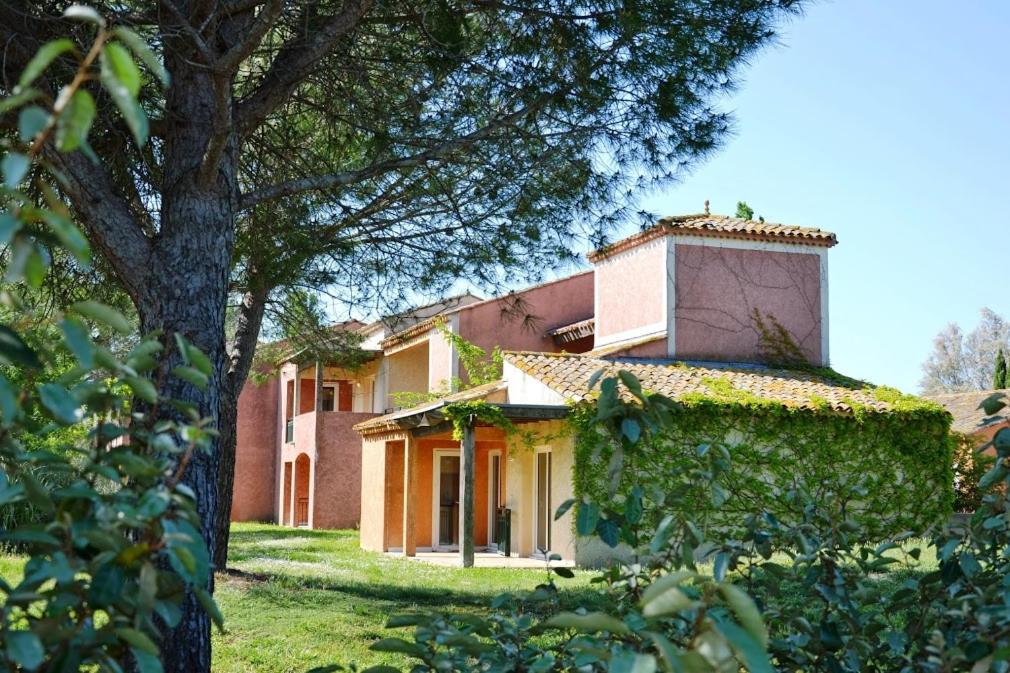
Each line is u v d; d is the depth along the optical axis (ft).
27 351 5.83
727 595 5.44
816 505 11.43
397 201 26.48
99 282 26.40
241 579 42.63
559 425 60.75
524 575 52.90
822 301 71.56
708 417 56.85
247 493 119.44
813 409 58.65
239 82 26.25
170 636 17.28
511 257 26.30
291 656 27.12
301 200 27.35
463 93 24.45
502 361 74.74
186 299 18.57
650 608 5.44
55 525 6.05
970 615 8.87
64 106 4.79
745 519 11.05
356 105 24.67
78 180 18.08
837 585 10.28
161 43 19.58
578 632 9.78
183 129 19.39
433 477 75.66
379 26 23.40
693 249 69.62
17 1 18.10
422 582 48.32
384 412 100.83
